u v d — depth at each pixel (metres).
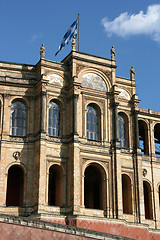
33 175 76.31
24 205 74.44
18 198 80.94
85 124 81.00
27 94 80.44
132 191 83.12
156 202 88.25
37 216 71.31
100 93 84.06
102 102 84.06
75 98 79.88
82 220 72.81
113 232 75.38
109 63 86.50
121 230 76.38
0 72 81.31
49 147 77.50
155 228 86.06
